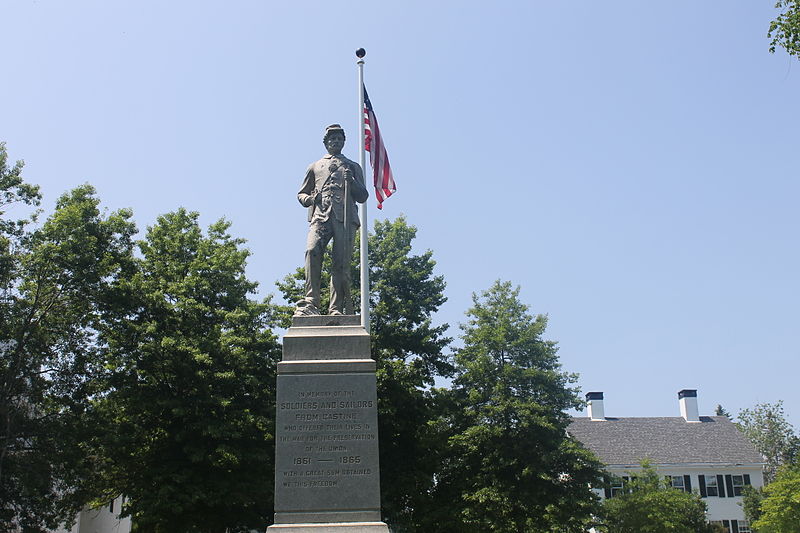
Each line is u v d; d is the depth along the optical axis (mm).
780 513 50531
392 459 38594
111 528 58125
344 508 12930
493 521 37188
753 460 71375
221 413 33844
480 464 39500
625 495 53062
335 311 14859
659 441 73438
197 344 34344
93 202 35469
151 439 35562
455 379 42219
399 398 37719
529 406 38875
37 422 33438
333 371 13547
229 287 37969
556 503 38031
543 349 42188
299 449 13188
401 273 42219
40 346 33406
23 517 33469
